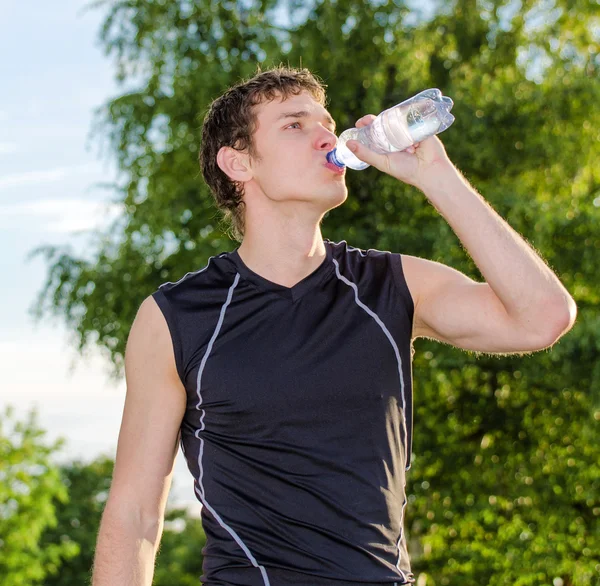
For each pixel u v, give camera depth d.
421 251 10.05
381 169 2.18
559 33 11.73
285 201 2.23
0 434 18.23
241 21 11.18
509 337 2.12
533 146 10.84
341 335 2.15
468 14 11.41
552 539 11.49
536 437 11.73
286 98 2.32
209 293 2.23
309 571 2.03
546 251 10.49
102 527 2.16
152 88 11.07
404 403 2.18
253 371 2.11
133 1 11.12
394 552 2.08
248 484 2.10
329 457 2.06
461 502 11.61
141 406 2.20
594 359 10.24
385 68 10.77
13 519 17.92
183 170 11.04
